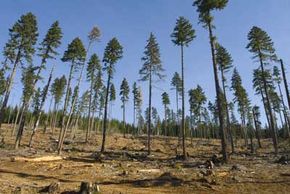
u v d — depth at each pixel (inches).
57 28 1584.6
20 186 639.8
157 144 2167.8
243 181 731.4
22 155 1214.3
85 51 1569.9
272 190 653.9
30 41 1552.7
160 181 734.5
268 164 1007.0
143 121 4072.3
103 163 1093.1
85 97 2576.3
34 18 1569.9
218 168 924.6
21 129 1592.0
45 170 926.4
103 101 3078.2
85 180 783.1
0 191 572.1
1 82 1940.2
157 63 1625.2
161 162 1160.8
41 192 595.8
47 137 2282.2
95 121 3695.9
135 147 1907.0
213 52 1123.9
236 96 2279.8
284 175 784.9
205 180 728.3
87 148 1713.8
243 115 2397.9
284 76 1428.4
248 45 1611.7
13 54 1530.5
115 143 2095.2
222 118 1061.8
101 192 611.2
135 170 917.8
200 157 1352.1
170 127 3976.4
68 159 1166.3
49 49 1584.6
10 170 911.7
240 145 2443.4
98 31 1589.6
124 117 2810.0
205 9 1141.7
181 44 1402.6
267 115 2052.2
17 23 1551.4
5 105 1487.5
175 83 2630.4
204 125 3481.8
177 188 687.1
